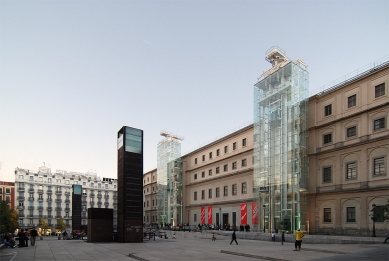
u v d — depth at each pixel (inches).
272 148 2185.0
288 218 1964.8
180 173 3486.7
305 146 1984.5
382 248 984.9
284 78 2172.7
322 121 1948.8
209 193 3021.7
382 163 1594.5
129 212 1571.1
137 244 1449.3
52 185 5147.6
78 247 1305.4
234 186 2682.1
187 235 2268.7
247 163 2544.3
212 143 3024.1
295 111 2037.4
